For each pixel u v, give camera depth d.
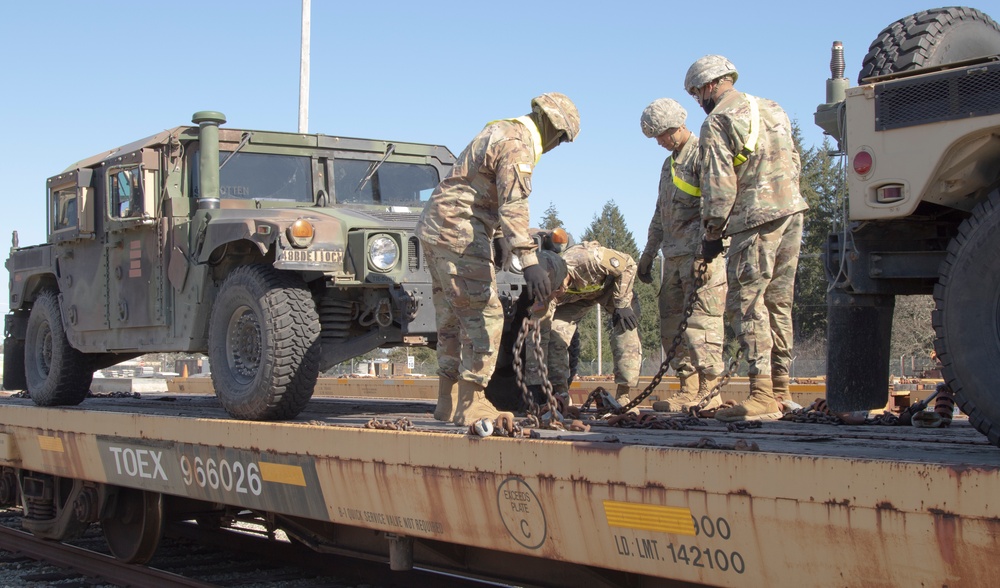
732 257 4.80
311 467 4.07
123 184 6.46
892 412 5.36
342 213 5.78
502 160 4.10
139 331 6.44
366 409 6.36
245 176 6.44
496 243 5.20
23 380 8.59
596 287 6.42
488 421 3.44
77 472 5.84
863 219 3.13
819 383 10.22
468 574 4.22
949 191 3.05
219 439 4.60
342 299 5.61
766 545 2.56
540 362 3.98
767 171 4.71
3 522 8.40
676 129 5.89
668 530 2.77
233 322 5.39
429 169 7.22
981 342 2.90
